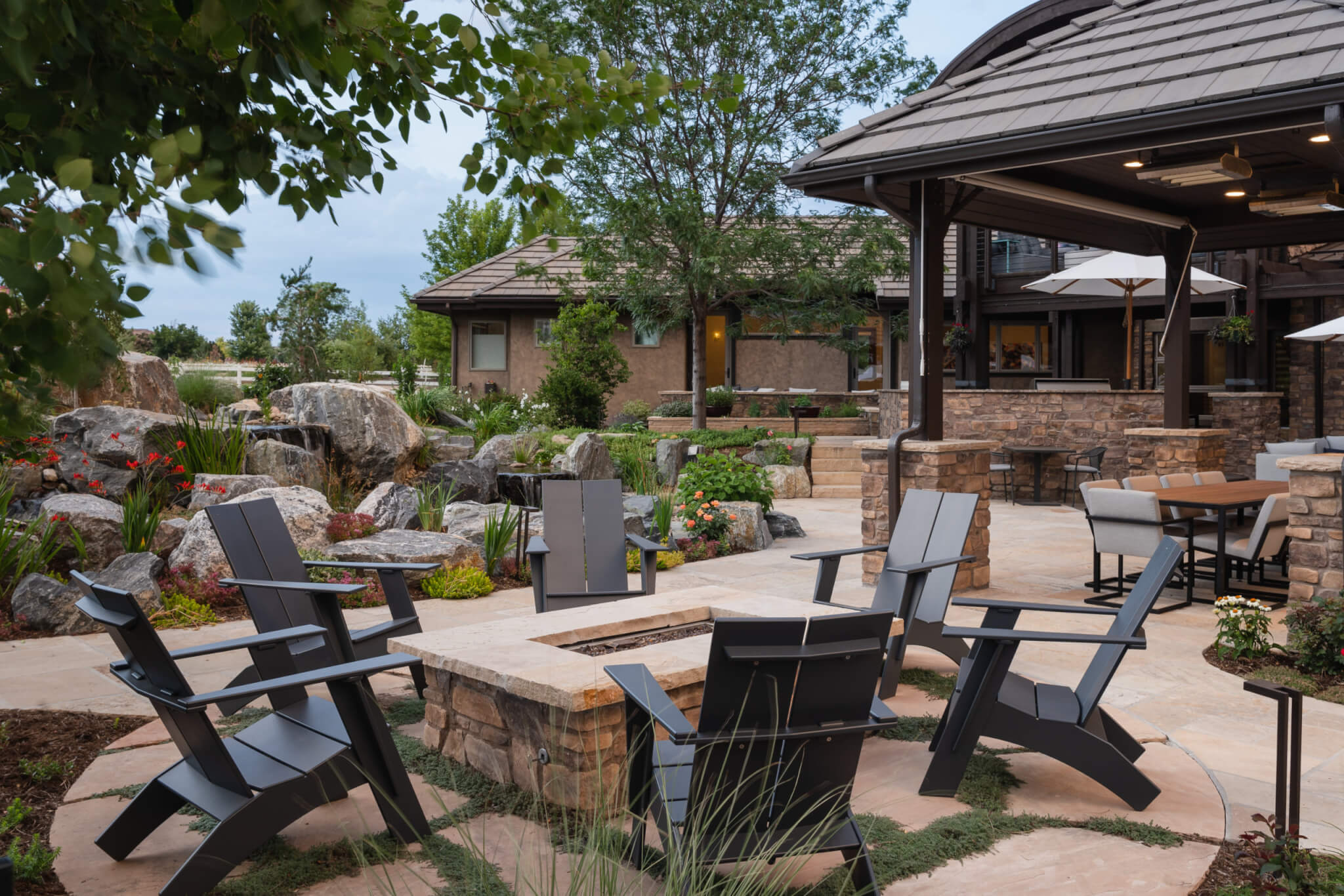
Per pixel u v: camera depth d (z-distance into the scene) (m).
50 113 1.46
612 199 15.44
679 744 2.54
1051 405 14.12
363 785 3.59
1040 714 3.56
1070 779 3.78
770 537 9.97
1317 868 2.83
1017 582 7.92
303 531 7.57
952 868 2.99
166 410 11.12
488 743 3.75
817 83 15.80
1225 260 15.86
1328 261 15.78
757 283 16.58
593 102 2.51
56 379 1.32
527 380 21.88
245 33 1.54
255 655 3.83
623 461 13.78
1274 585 7.63
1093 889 2.85
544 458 13.47
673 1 15.06
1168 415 10.54
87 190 1.22
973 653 3.61
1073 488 14.00
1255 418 15.05
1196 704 4.71
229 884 2.89
